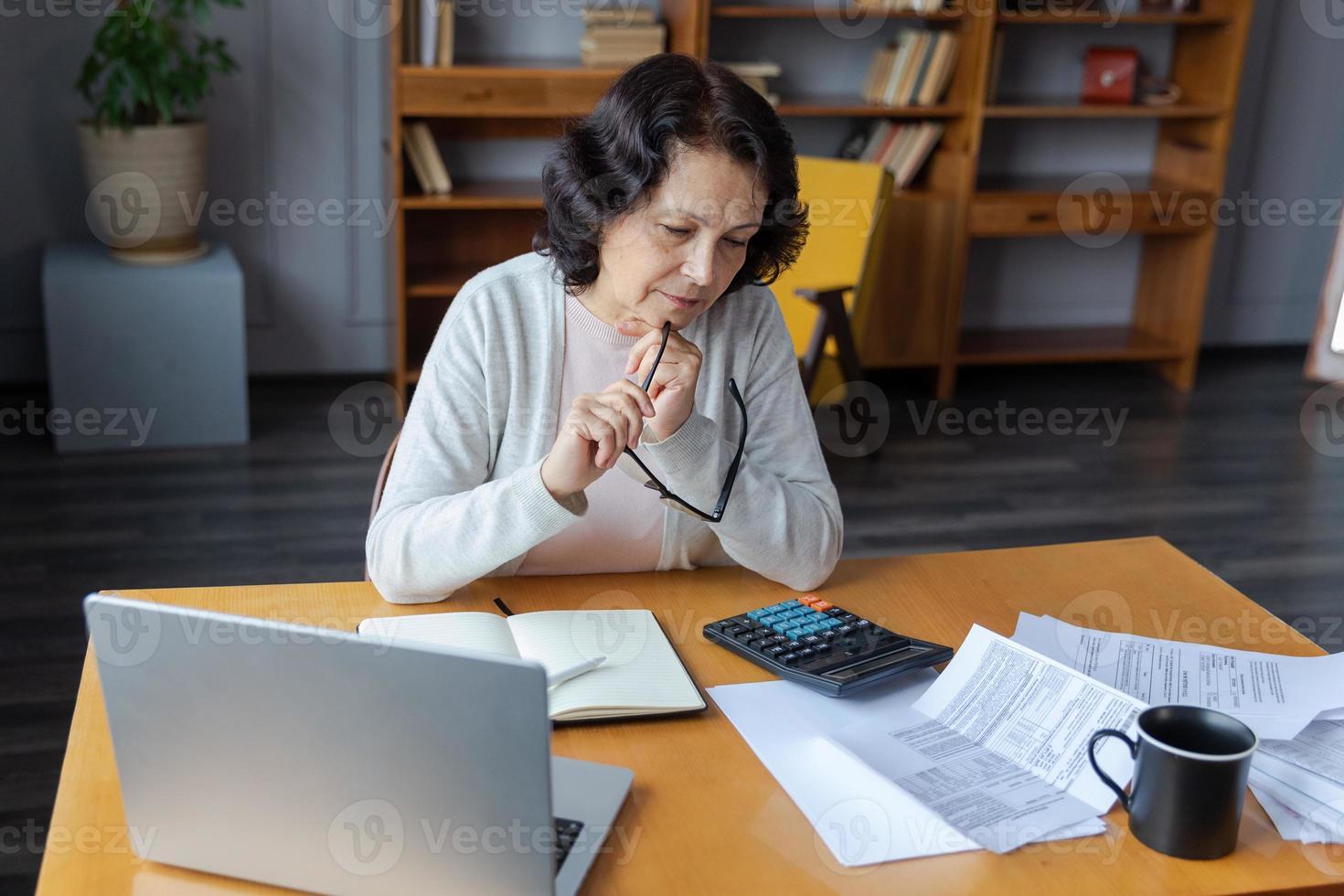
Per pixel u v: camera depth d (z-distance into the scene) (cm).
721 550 156
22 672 254
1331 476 391
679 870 98
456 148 433
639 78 128
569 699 118
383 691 88
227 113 410
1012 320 497
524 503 131
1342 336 483
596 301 147
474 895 92
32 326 415
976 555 160
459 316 148
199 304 367
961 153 435
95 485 349
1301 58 483
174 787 96
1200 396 466
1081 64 467
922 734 118
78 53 393
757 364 156
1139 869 100
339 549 317
